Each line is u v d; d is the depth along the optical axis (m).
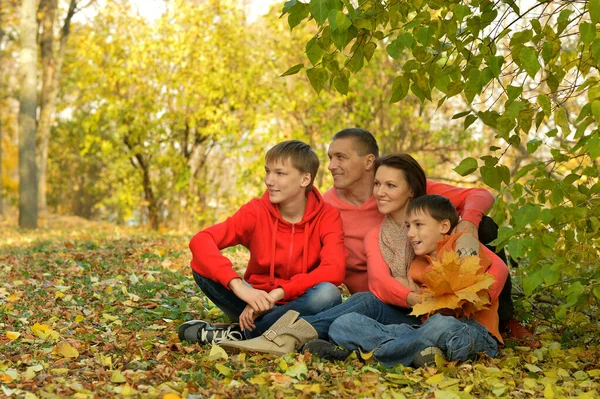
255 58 15.12
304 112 15.12
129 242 8.59
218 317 4.44
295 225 3.80
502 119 3.00
